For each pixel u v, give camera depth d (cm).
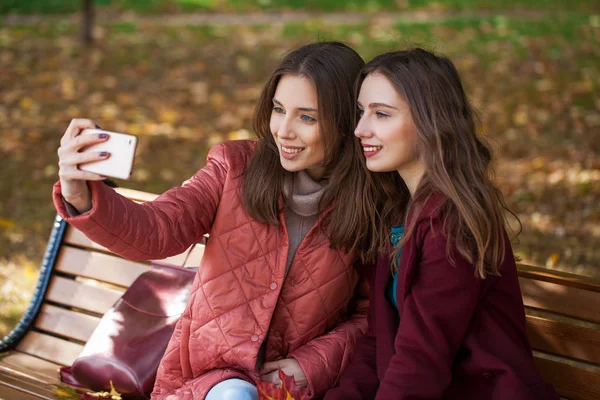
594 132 789
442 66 221
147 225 222
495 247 214
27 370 295
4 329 409
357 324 258
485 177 220
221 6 1577
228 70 1093
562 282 244
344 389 227
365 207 240
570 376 245
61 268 322
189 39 1272
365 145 225
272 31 1364
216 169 248
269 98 238
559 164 690
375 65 221
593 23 1372
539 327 249
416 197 220
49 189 642
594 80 1000
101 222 208
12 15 1423
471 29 1349
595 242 508
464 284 209
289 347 250
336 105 229
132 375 269
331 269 246
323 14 1549
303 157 234
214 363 242
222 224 243
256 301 242
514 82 1005
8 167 691
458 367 214
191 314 245
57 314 318
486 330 215
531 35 1284
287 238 240
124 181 662
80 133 200
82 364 277
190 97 954
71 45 1188
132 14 1482
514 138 775
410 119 218
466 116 223
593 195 603
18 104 892
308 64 228
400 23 1423
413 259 216
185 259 293
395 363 208
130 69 1074
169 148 765
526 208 583
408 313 211
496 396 205
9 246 522
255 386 234
